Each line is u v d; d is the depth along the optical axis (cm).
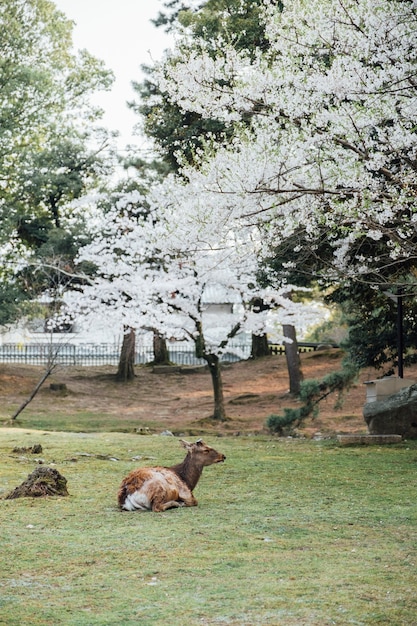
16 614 754
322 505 1292
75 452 1894
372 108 1500
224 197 1547
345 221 1509
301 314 3384
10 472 1562
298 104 1617
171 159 2927
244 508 1260
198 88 1711
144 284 3238
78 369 5112
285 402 3925
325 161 1522
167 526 1116
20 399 4041
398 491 1426
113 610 770
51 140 4769
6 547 991
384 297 2580
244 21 2378
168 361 5347
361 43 1545
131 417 3656
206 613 761
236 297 3531
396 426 2159
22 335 4772
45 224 4541
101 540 1031
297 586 843
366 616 754
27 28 4850
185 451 1986
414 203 1438
